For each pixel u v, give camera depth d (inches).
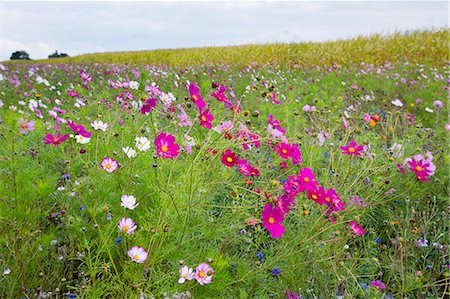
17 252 86.0
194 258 91.8
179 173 109.3
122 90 205.5
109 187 99.8
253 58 678.5
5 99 240.5
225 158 105.5
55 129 143.0
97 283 84.4
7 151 104.3
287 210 87.3
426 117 255.9
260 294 89.6
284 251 97.8
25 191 89.0
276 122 122.7
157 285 83.4
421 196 136.6
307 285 94.1
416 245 111.7
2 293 82.5
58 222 101.4
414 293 100.6
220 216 112.5
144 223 93.7
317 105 229.9
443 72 446.6
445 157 146.9
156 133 128.3
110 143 127.3
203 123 104.3
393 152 141.8
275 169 135.9
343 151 120.0
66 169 116.9
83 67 522.9
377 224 128.5
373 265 105.4
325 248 102.1
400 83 355.9
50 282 87.0
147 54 945.5
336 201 93.1
